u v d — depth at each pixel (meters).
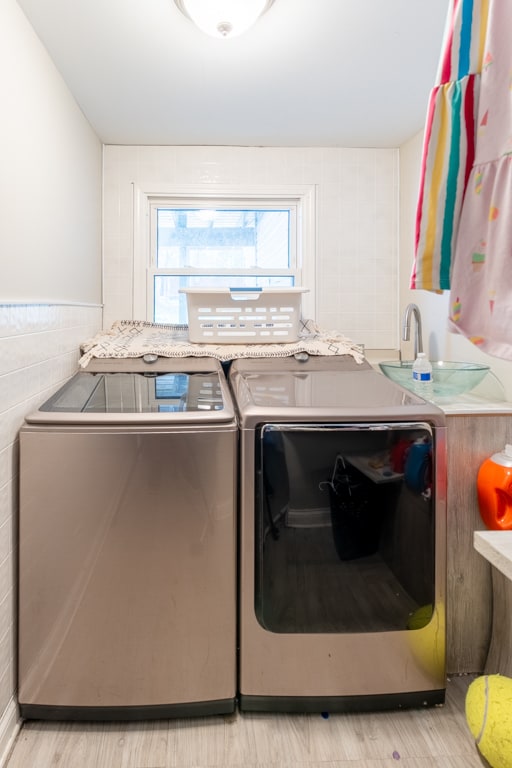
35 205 1.61
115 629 1.33
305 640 1.37
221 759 1.26
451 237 1.08
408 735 1.34
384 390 1.60
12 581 1.33
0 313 1.27
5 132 1.36
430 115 1.07
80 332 2.16
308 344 2.19
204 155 2.68
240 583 1.37
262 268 2.83
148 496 1.32
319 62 1.84
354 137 2.60
